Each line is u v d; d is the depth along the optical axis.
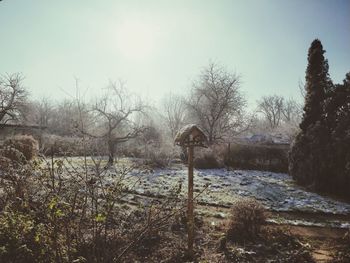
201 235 8.32
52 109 53.34
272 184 17.89
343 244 8.48
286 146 26.25
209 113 36.09
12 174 4.91
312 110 18.61
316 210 12.34
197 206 11.78
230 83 35.94
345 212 12.23
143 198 11.20
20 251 3.95
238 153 26.08
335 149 15.98
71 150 6.19
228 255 7.19
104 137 18.73
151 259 6.53
